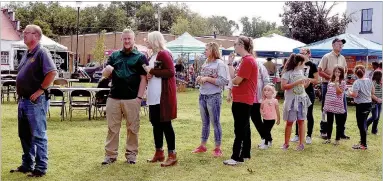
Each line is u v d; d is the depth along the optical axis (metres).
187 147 7.44
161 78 6.02
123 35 6.04
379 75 9.40
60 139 8.02
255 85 6.12
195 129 9.41
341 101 7.82
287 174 5.84
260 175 5.75
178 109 13.33
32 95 5.36
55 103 10.82
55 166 6.02
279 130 9.46
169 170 5.90
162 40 6.14
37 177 5.47
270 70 18.56
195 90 22.72
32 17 59.22
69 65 38.06
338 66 7.82
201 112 6.92
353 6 26.67
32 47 5.41
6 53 30.83
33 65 5.34
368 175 5.89
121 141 7.89
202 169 5.98
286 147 7.42
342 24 27.05
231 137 8.49
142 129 9.31
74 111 12.49
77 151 7.00
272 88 7.39
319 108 14.19
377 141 8.49
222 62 6.58
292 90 7.27
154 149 7.22
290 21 28.48
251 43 6.06
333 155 7.05
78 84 24.11
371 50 16.39
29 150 5.65
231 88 6.63
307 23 27.91
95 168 5.95
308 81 7.39
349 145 7.93
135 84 6.10
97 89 10.68
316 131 9.45
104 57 38.00
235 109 6.15
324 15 27.98
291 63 7.23
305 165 6.35
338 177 5.75
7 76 15.90
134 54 6.08
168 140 6.13
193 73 24.80
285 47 19.56
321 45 17.31
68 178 5.46
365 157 6.96
